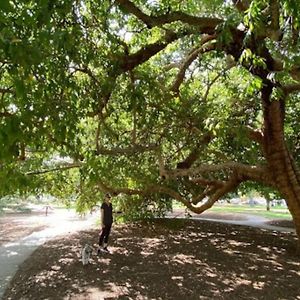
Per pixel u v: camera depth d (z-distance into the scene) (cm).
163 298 791
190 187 1342
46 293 814
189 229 1805
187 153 1156
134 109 695
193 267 1045
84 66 504
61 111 427
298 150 1280
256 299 792
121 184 1177
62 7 411
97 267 1023
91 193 1499
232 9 776
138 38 841
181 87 1097
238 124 920
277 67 698
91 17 562
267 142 981
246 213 3109
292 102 1227
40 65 385
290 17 429
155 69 1006
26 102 371
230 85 1141
